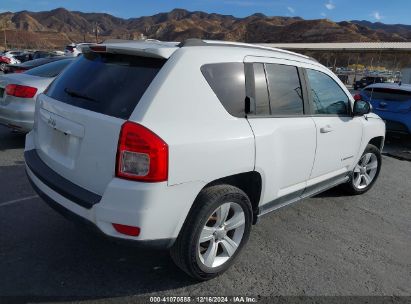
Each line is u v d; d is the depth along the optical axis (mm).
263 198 3516
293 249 3924
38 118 3566
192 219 2900
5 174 5332
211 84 3039
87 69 3238
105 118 2740
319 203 5254
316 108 4168
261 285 3275
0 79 6805
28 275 3162
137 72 2908
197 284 3213
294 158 3758
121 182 2631
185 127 2795
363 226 4633
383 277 3562
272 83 3594
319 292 3254
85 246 3646
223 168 2996
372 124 5219
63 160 3061
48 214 4227
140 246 2740
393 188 6188
